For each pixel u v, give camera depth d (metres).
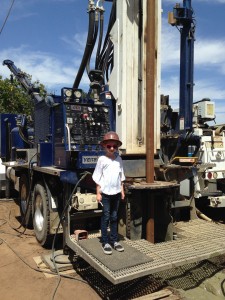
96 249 4.29
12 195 10.84
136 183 4.96
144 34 5.34
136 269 3.74
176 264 3.94
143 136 5.42
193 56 6.69
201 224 5.83
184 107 6.74
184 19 6.54
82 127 5.16
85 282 4.46
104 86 5.70
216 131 7.45
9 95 18.42
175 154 6.83
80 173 4.98
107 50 5.87
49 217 5.61
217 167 7.11
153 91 4.93
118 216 5.24
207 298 4.05
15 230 7.04
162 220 5.33
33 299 4.04
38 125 6.81
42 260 5.19
